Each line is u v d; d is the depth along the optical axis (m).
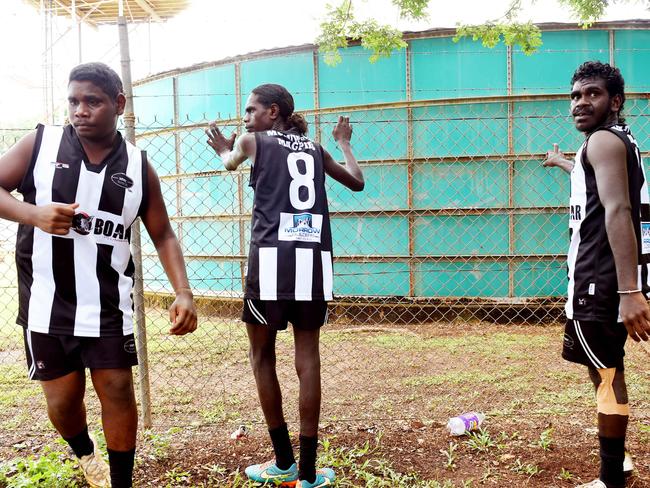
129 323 2.31
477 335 7.45
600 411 2.57
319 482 2.68
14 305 9.13
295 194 2.67
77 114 2.15
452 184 8.41
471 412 3.78
